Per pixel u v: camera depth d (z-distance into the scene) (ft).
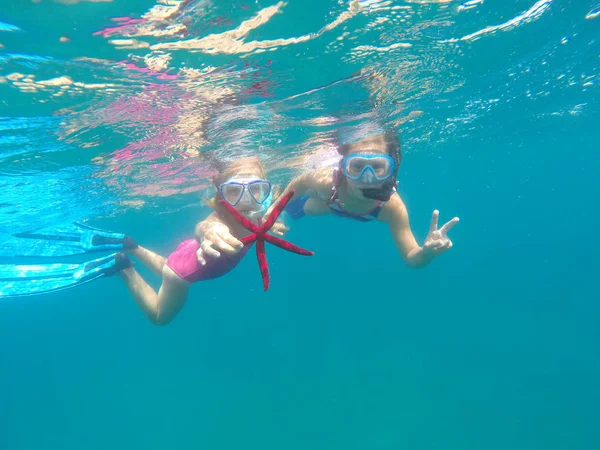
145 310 5.67
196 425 13.91
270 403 14.24
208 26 3.69
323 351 19.04
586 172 45.16
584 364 13.55
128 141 6.25
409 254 4.78
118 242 6.66
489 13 4.74
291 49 4.28
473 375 13.66
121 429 15.08
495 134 15.67
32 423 18.22
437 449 9.96
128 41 3.69
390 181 4.61
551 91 10.32
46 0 3.14
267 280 2.99
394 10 4.12
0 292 6.72
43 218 11.13
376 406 12.53
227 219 4.36
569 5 5.15
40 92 4.28
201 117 5.64
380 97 6.30
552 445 9.50
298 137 7.40
